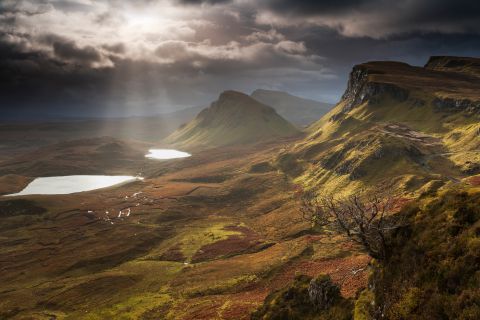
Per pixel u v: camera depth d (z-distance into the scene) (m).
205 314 82.00
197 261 143.62
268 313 45.66
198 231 190.25
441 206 28.94
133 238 187.00
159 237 187.50
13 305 119.38
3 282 145.75
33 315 109.19
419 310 23.27
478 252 22.36
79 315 103.88
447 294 22.33
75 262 159.38
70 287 128.50
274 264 111.50
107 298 114.75
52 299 120.38
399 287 26.38
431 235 27.00
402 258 28.22
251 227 189.88
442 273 23.67
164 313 92.44
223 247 156.50
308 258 109.12
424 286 24.36
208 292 103.06
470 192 27.86
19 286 139.62
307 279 48.78
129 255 164.50
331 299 39.94
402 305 24.52
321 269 89.31
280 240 155.25
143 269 141.00
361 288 37.28
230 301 88.56
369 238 31.11
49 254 178.00
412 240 28.36
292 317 42.22
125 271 140.62
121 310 100.75
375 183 191.12
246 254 143.50
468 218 25.86
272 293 52.97
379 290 28.61
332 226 33.06
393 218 32.56
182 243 171.00
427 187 139.25
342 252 102.12
